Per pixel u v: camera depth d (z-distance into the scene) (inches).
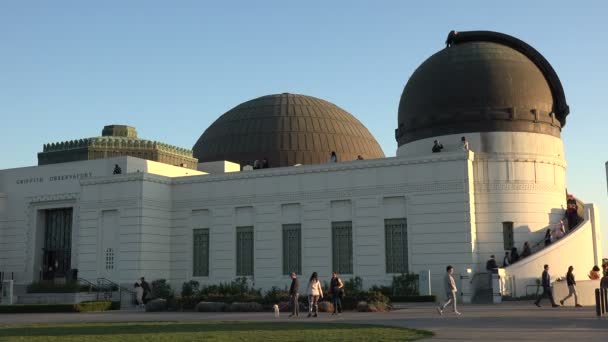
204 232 2030.0
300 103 2778.1
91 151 2361.0
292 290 1263.5
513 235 1817.2
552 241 1809.8
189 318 1249.4
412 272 1721.2
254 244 1932.8
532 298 1587.1
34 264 2242.9
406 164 1771.7
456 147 1910.7
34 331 960.3
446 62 2001.7
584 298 1496.1
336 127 2726.4
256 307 1482.5
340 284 1286.9
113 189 2022.6
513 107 1909.4
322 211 1857.8
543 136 1934.1
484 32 2080.5
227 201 1996.8
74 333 909.2
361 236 1798.7
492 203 1825.8
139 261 1943.9
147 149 2404.0
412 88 2050.9
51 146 2444.6
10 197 2327.8
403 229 1760.6
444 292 1679.4
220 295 1577.3
